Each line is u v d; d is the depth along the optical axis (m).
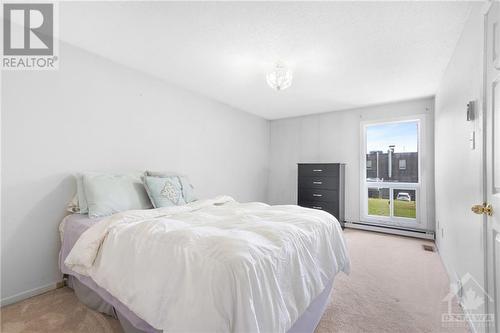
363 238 3.64
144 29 1.93
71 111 2.17
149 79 2.83
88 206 2.00
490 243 1.24
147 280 1.17
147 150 2.81
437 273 2.40
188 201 2.63
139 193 2.34
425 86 3.11
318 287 1.42
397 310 1.76
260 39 2.04
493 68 1.19
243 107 4.20
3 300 1.78
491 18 1.23
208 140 3.66
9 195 1.83
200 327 0.89
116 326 1.54
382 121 4.02
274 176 5.13
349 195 4.32
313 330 1.48
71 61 2.17
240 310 0.90
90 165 2.30
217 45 2.15
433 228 3.58
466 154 1.69
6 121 1.82
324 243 1.69
